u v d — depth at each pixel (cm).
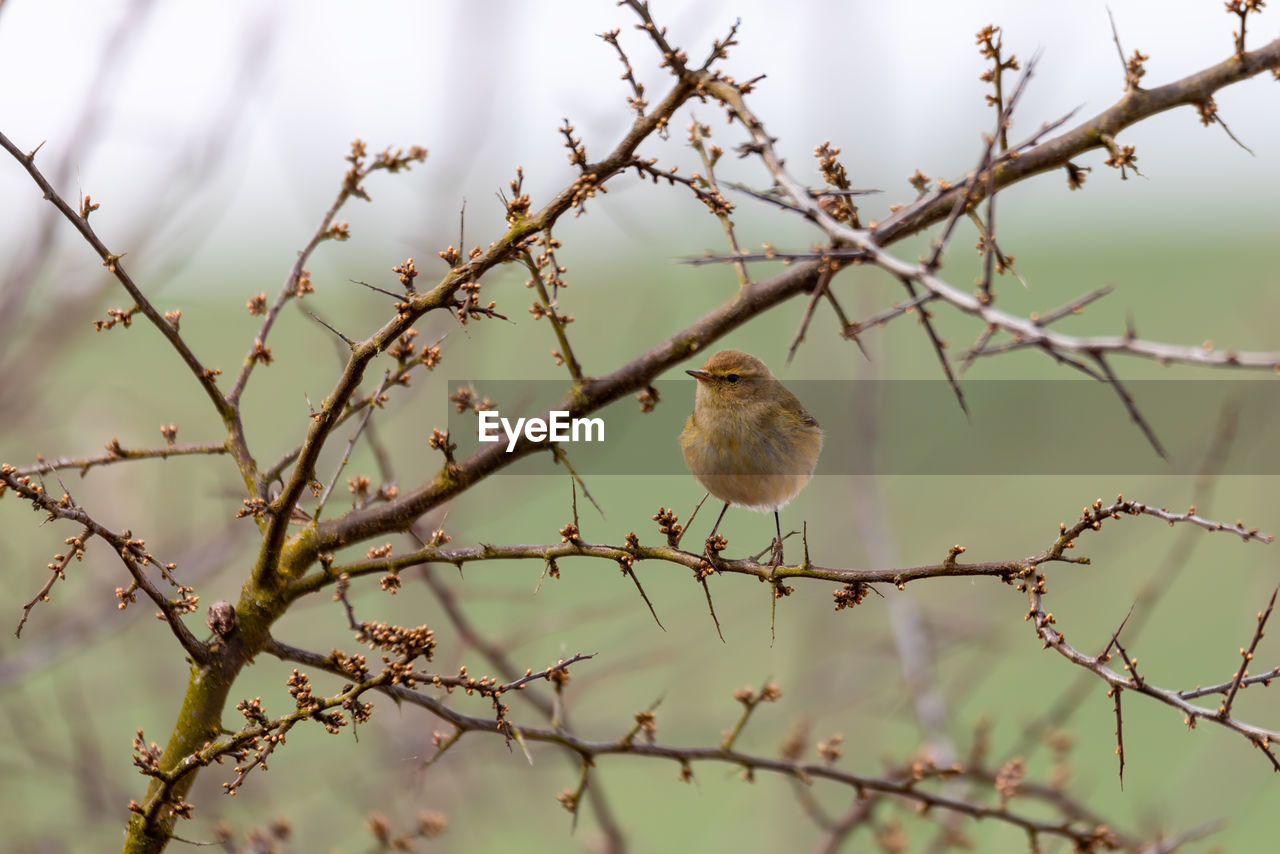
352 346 570
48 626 1016
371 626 591
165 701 1131
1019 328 363
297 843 966
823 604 1138
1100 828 691
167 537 1073
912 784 725
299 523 702
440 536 619
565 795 690
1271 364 310
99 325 622
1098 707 1609
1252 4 628
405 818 970
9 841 962
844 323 529
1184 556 812
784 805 1075
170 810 583
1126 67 651
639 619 1489
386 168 697
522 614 1458
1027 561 539
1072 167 656
